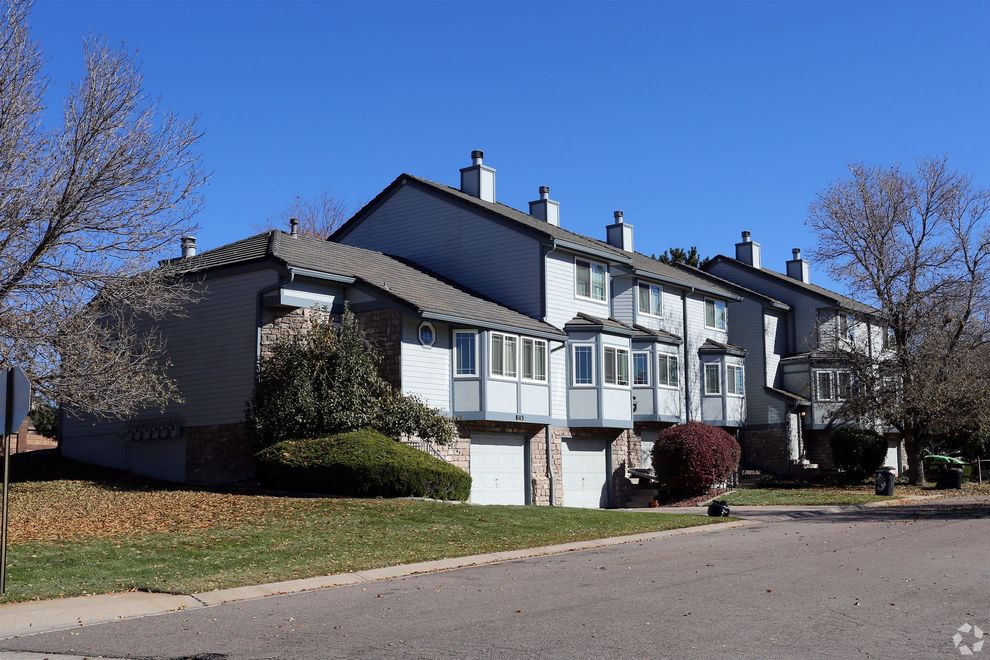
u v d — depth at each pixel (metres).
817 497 31.86
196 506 20.55
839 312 44.28
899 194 35.66
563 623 10.34
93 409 20.92
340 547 16.83
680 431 32.28
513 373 28.73
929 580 13.02
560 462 31.17
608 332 32.28
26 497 22.00
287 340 25.47
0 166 18.75
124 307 24.41
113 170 19.95
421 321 26.56
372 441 22.98
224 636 10.20
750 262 49.19
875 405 35.50
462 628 10.23
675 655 8.66
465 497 24.30
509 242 31.98
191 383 26.73
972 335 34.75
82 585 13.14
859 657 8.44
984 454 43.84
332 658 8.97
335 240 36.41
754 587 12.58
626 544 19.00
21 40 19.25
